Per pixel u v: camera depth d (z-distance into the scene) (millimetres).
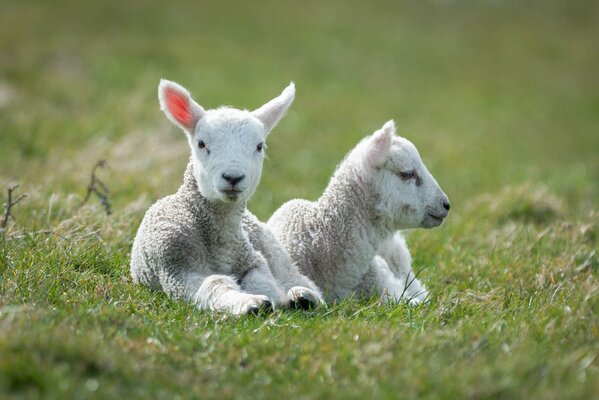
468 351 9750
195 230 12695
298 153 28500
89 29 45656
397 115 37938
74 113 29000
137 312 11016
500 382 8750
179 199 13039
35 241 13602
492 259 15430
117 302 11320
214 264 12828
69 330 9547
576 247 15977
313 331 10477
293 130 32125
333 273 13781
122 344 9461
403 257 15055
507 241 16812
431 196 13828
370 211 13781
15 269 12078
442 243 17031
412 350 9703
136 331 10039
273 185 23406
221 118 12695
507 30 58062
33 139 24047
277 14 54344
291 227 14117
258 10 54781
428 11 60156
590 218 18531
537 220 19828
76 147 23734
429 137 34156
